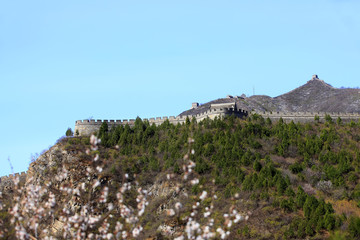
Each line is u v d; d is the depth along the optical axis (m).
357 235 85.50
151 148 120.88
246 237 88.25
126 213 48.44
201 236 45.84
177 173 106.25
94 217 49.81
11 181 120.88
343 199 102.19
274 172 108.38
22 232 45.94
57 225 54.66
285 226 91.12
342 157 115.19
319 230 89.50
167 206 95.56
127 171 110.81
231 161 111.94
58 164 109.00
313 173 110.88
